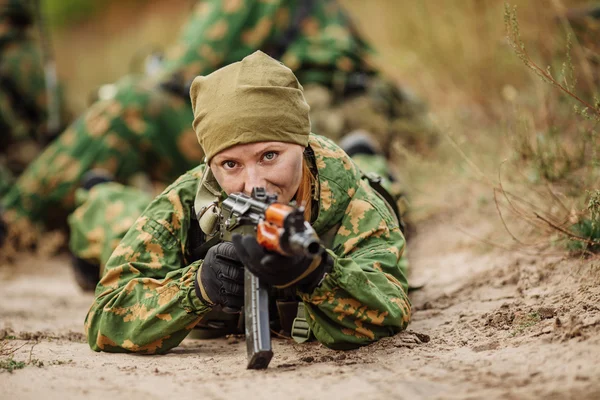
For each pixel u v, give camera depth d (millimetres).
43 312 9523
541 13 11891
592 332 5516
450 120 12875
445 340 6137
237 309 5652
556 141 8664
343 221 6258
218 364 5883
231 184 5672
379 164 9461
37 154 16141
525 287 7504
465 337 6148
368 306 5809
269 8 13258
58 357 6273
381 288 6008
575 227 7793
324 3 13969
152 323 6082
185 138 13078
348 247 6164
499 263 8719
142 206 10219
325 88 13500
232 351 6555
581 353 5156
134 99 12922
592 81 9211
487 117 13172
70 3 38844
